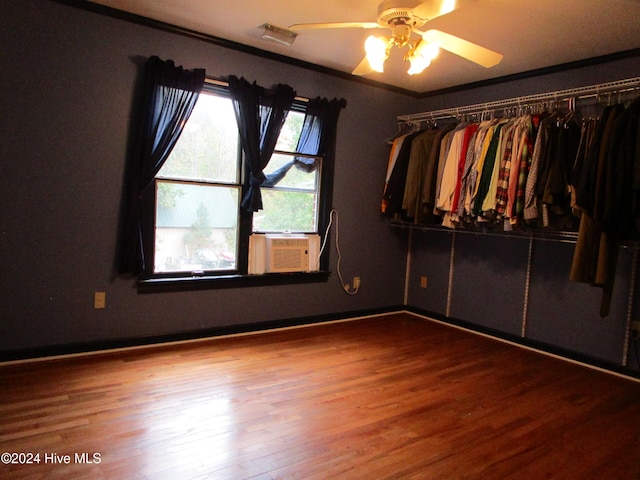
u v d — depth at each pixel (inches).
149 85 119.5
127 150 121.4
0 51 103.7
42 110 109.6
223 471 73.2
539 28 110.2
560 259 139.2
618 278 126.0
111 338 123.6
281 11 111.6
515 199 123.7
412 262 186.1
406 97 179.3
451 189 140.3
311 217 159.9
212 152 136.0
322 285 163.8
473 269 164.2
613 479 76.6
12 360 110.9
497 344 150.0
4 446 76.8
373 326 165.3
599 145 105.6
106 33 115.8
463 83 163.2
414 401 103.6
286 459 77.5
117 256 122.4
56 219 113.5
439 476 75.2
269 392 104.0
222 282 139.4
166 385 104.4
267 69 142.2
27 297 111.5
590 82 131.3
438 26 111.4
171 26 123.4
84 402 94.0
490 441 87.3
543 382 118.9
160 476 71.1
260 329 149.7
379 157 174.4
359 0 102.9
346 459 78.5
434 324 171.5
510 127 127.3
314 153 155.9
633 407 105.3
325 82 155.8
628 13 99.9
